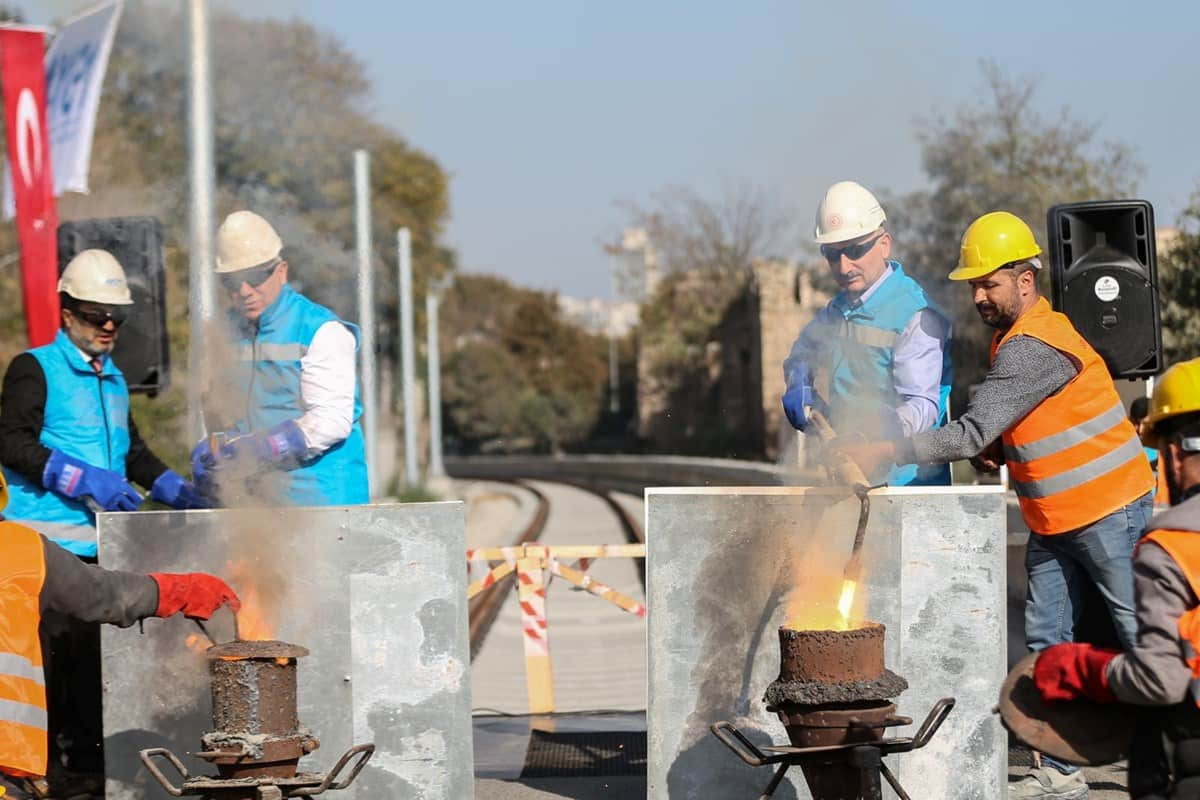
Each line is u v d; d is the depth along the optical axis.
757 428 48.06
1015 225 5.64
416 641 5.35
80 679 6.19
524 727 8.10
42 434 6.10
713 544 5.33
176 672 5.39
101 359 6.30
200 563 5.32
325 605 5.33
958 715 5.31
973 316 25.30
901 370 5.94
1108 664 3.84
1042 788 5.77
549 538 28.08
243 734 4.34
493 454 96.38
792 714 4.32
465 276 113.88
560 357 99.81
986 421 5.27
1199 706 3.72
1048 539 5.66
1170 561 3.71
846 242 6.03
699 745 5.34
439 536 5.35
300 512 5.33
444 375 97.06
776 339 47.09
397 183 60.19
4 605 4.28
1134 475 5.50
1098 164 25.97
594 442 88.19
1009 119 26.02
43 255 13.12
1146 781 3.95
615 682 10.91
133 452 6.63
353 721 5.33
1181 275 15.20
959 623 5.30
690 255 58.72
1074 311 7.80
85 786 6.04
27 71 13.21
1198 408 3.89
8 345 23.45
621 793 6.16
